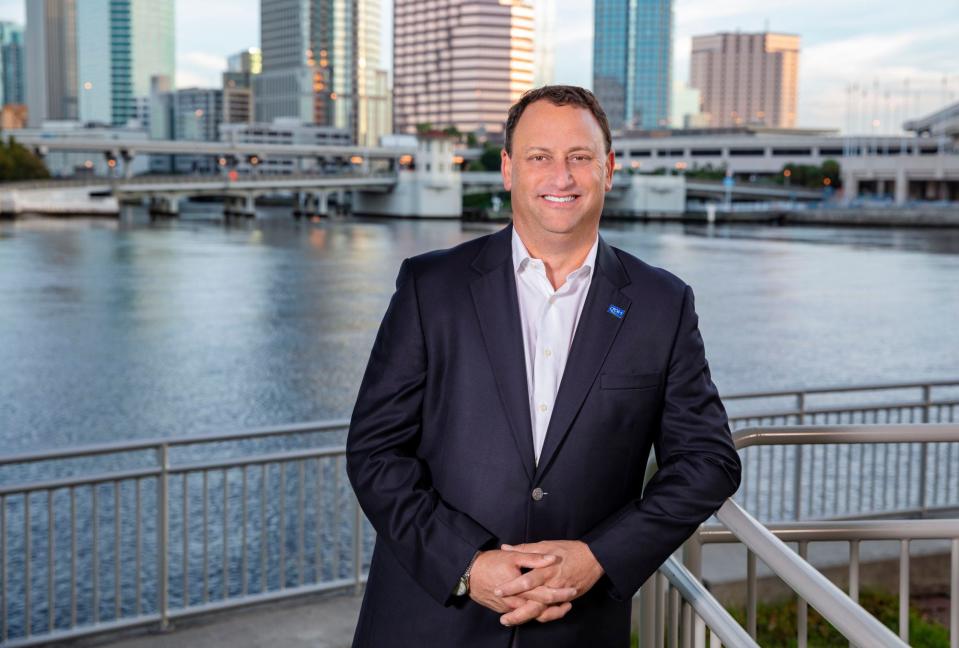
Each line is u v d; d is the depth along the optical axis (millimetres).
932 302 50625
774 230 124125
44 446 23188
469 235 104312
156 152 139375
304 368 32656
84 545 14867
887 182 170875
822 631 5008
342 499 16328
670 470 2148
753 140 179500
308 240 93250
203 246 83188
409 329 2225
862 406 7293
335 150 151750
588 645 2162
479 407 2172
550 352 2209
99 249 77125
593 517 2156
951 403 7391
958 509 7078
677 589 2270
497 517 2145
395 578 2223
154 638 4984
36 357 33719
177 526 15445
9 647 5047
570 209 2178
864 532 2559
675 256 78938
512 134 2260
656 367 2184
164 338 37906
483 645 2125
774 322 43438
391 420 2207
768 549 1878
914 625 4996
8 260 66688
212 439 5484
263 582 5871
